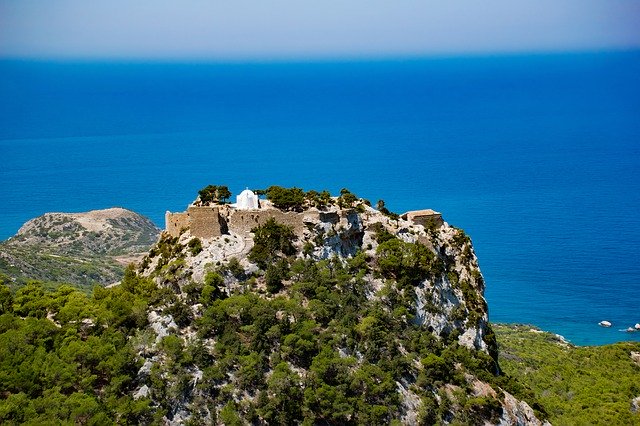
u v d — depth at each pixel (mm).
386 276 165625
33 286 149750
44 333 130375
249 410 126750
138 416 120500
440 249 178750
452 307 170625
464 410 146500
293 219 164375
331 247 164375
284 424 127125
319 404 131500
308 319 144750
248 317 140875
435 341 159000
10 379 117375
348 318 147750
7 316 134375
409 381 145875
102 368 125188
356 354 143625
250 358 132500
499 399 154875
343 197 179375
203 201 170875
